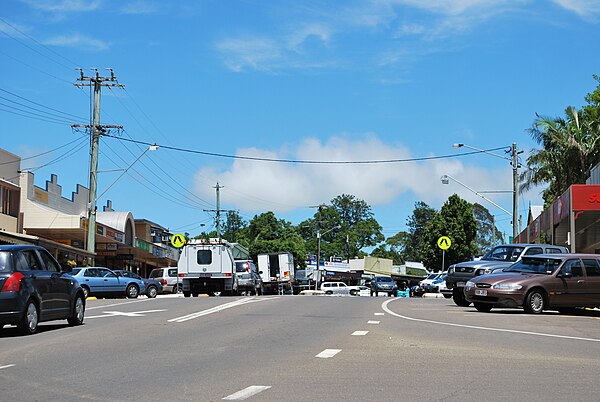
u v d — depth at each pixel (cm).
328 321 1755
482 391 818
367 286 7762
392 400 764
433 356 1111
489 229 10612
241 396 785
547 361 1064
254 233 10869
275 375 932
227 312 2053
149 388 849
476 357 1102
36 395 813
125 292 3500
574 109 4884
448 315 1962
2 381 909
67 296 1634
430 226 7706
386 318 1852
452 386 850
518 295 2002
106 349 1227
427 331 1501
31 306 1469
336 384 862
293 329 1554
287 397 780
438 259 7544
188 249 3731
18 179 4597
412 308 2297
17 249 1493
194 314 1983
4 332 1543
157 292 3828
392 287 5597
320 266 9638
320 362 1047
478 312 2094
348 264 9612
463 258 7506
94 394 815
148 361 1078
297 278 8431
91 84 4219
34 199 4741
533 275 2042
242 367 1007
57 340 1366
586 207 3114
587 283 2050
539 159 4828
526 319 1819
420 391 816
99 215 5747
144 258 6800
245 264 4428
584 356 1126
